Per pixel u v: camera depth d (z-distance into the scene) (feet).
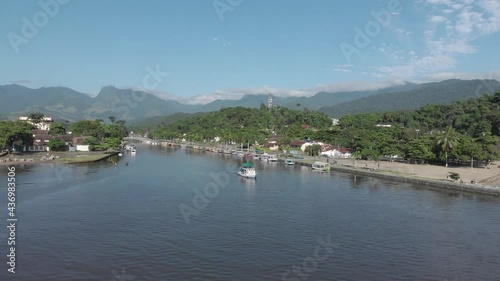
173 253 169.37
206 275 147.33
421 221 230.07
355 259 167.02
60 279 141.90
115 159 611.06
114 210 243.81
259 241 187.62
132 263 157.58
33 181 343.87
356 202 282.56
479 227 218.59
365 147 600.39
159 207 254.88
